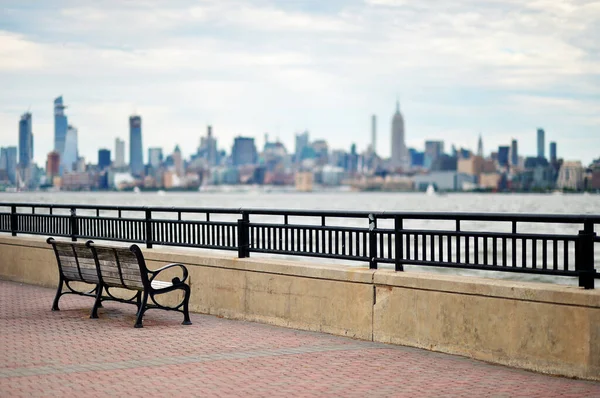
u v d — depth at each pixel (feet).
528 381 25.45
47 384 24.54
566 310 26.14
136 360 28.55
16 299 46.21
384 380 25.49
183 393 23.49
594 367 25.36
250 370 26.91
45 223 53.62
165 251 43.37
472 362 28.48
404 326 31.55
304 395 23.40
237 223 39.40
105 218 48.34
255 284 37.99
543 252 27.53
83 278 40.27
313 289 35.19
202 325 37.01
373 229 33.40
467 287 29.17
